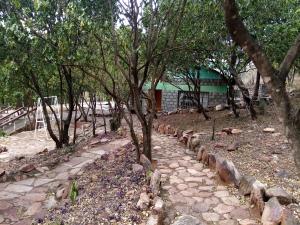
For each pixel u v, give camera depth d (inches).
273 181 199.2
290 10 301.6
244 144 287.0
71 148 354.6
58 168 285.0
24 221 183.0
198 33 275.3
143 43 266.1
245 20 301.6
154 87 257.8
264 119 368.5
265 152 258.7
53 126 594.2
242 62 367.9
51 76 333.4
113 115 479.8
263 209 162.2
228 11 91.1
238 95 558.6
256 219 163.3
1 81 285.4
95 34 221.5
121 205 179.0
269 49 301.9
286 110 92.4
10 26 206.5
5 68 258.7
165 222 162.1
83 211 180.1
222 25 281.1
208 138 323.6
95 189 212.2
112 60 284.2
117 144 358.9
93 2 229.1
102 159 293.6
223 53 333.4
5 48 233.8
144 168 234.4
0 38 222.8
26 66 258.8
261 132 319.9
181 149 319.0
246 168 226.8
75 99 402.6
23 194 226.7
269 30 298.2
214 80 624.1
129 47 247.6
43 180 256.1
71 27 201.2
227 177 214.5
